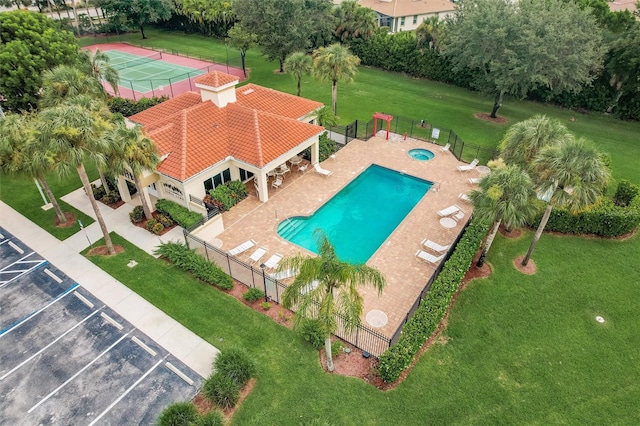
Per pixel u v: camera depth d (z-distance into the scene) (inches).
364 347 717.3
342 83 2038.6
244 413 616.7
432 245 943.7
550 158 760.3
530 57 1395.2
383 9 2837.1
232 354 658.8
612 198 1124.5
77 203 1135.0
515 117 1681.8
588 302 826.8
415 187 1235.9
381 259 928.3
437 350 721.6
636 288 860.6
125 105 1653.5
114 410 636.1
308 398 636.7
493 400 643.5
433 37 1961.1
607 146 1435.8
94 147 778.8
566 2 1745.8
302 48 2009.1
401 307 803.4
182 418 573.9
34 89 1471.5
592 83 1659.7
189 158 1045.8
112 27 3078.2
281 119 1206.3
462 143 1349.7
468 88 1985.7
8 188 1195.9
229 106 1227.9
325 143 1371.8
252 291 813.2
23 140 849.5
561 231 1021.8
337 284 586.6
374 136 1513.3
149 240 991.6
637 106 1603.1
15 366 703.7
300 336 737.0
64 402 648.4
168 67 2358.5
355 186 1243.8
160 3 2824.8
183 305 810.8
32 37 1491.1
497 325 773.9
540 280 878.4
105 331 762.8
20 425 617.3
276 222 1053.8
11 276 891.4
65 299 832.3
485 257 925.8
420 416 616.1
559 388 665.0
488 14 1416.1
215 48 2726.4
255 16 1962.4
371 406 626.2
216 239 991.0
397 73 2206.0
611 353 725.3
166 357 713.0
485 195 799.1
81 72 1343.5
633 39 1478.8
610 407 638.5
